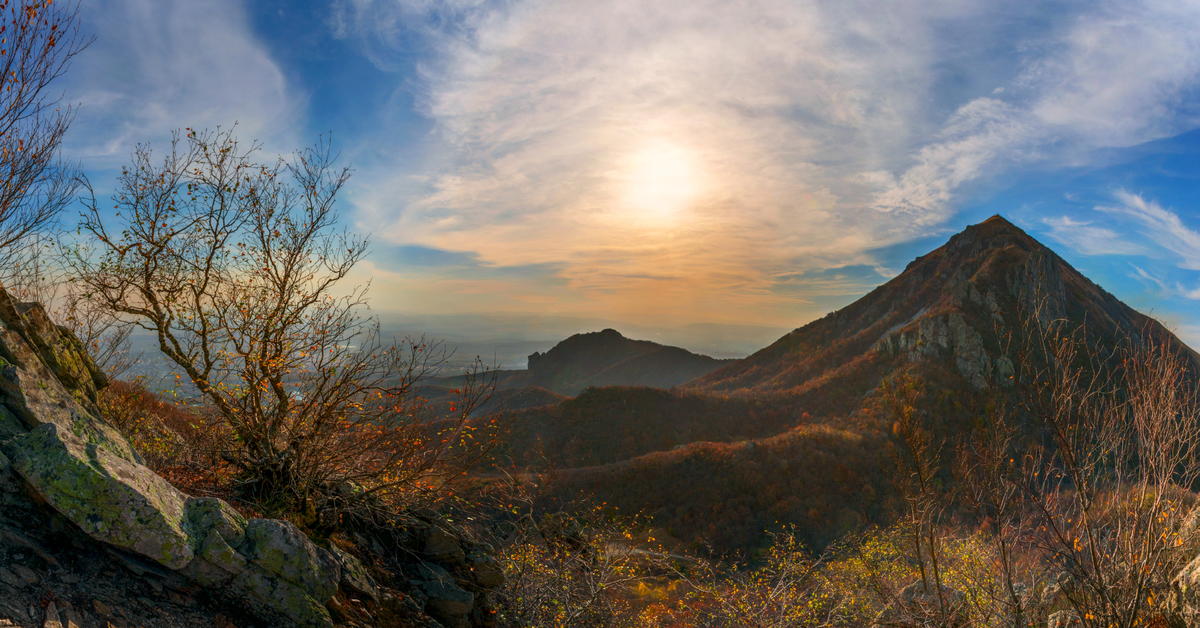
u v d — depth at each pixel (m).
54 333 5.33
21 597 3.21
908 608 9.16
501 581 8.17
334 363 6.26
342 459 6.84
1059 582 7.62
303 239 6.55
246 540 4.65
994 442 7.10
